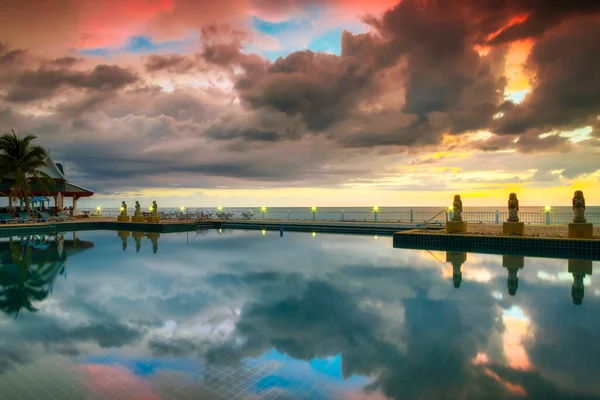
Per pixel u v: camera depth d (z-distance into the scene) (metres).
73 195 34.59
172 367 4.40
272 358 4.66
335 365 4.45
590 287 8.07
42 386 3.94
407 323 5.92
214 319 6.22
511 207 13.39
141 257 13.00
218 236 20.44
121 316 6.39
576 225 12.12
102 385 3.96
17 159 27.23
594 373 4.16
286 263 11.55
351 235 20.34
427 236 14.36
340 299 7.39
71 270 10.64
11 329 5.73
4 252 14.38
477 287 8.17
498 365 4.39
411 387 3.90
